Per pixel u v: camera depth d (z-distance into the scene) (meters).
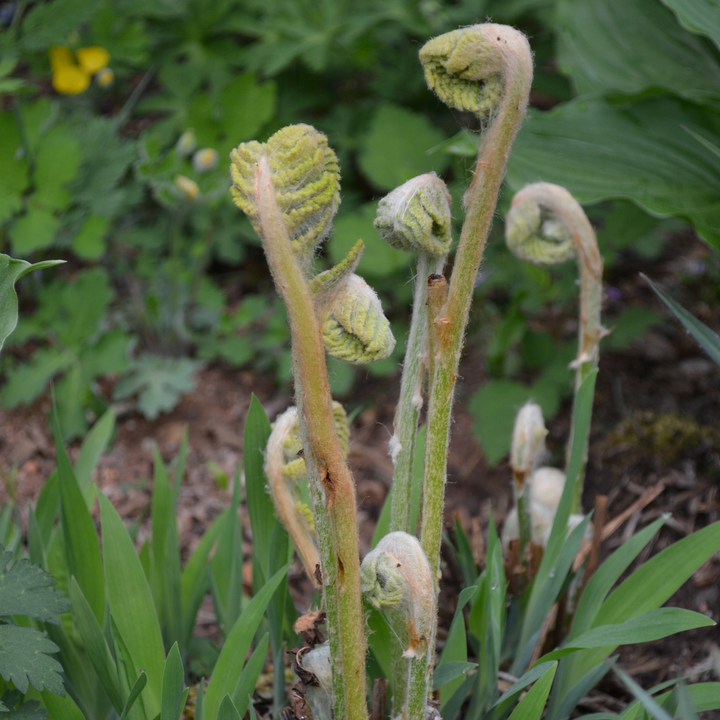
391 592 0.58
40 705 0.70
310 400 0.56
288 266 0.54
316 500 0.57
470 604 0.86
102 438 0.90
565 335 1.47
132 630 0.69
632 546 0.75
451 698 0.72
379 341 0.55
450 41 0.56
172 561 0.79
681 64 1.16
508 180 1.00
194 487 1.30
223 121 1.31
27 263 0.63
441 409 0.60
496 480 1.30
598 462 1.23
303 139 0.54
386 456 1.35
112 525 0.70
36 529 0.77
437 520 0.62
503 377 1.40
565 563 0.76
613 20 1.19
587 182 0.99
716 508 1.12
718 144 1.00
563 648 0.69
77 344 1.33
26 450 1.34
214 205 1.39
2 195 1.21
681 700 0.56
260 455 0.72
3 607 0.65
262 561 0.75
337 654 0.60
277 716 0.74
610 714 0.72
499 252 1.43
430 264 0.60
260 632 0.80
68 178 1.23
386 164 1.44
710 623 0.65
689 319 0.74
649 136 1.02
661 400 1.33
